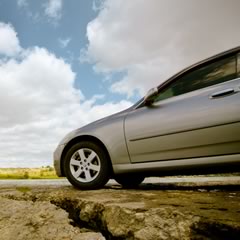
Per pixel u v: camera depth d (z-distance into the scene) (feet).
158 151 11.37
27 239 8.59
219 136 10.27
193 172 11.07
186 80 11.81
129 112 12.49
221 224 6.83
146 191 11.56
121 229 8.03
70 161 13.07
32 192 12.34
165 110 11.51
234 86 10.37
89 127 13.08
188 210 7.78
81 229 9.12
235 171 10.57
